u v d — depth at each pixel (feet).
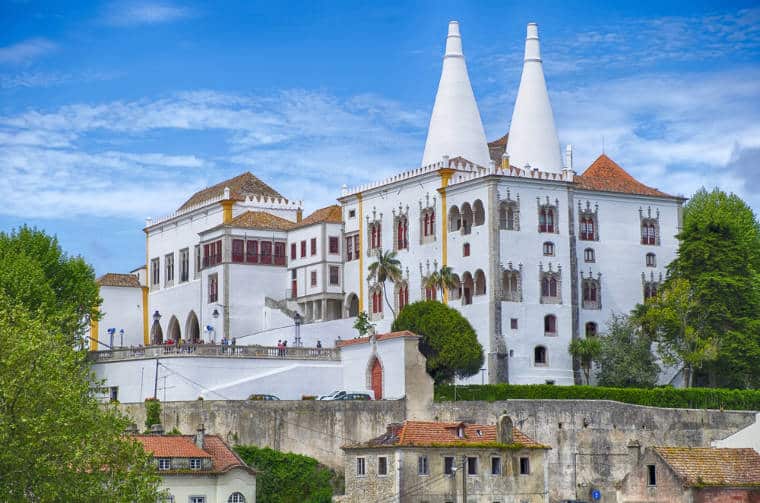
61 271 514.27
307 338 540.52
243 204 596.29
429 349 479.82
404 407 444.14
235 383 468.75
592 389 455.63
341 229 571.69
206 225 604.90
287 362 477.36
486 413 441.27
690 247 513.86
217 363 469.16
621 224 531.50
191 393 464.65
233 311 574.15
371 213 557.33
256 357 474.08
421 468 384.68
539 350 502.38
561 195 514.27
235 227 578.66
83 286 515.09
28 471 285.43
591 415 443.32
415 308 487.20
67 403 295.07
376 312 551.18
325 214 574.56
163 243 633.20
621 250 530.27
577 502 420.36
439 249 521.65
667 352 506.89
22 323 306.55
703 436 455.63
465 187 511.81
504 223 502.38
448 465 387.34
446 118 557.33
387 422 440.45
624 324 516.73
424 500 383.04
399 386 451.12
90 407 305.94
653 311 501.56
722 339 500.74
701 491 373.40
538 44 562.66
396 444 383.24
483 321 497.87
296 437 428.56
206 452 383.45
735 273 512.63
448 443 388.37
